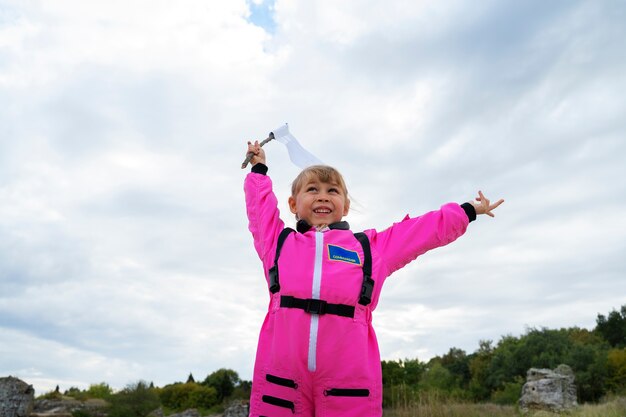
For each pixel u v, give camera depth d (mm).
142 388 29156
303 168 3494
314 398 2539
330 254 2717
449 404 16438
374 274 2740
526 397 17203
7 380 16391
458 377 38500
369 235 2947
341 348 2533
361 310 2645
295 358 2520
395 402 17406
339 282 2613
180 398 47875
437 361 51344
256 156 3449
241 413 19031
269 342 2686
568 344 37125
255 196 3184
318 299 2568
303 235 2857
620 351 32781
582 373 30500
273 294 2727
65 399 35406
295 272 2654
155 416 27984
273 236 2959
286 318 2582
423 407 15594
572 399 17234
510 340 42250
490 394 36000
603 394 29219
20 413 16172
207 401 46812
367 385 2531
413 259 2957
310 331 2525
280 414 2527
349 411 2479
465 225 2963
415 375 27672
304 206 3098
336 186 3156
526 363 36281
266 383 2578
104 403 32219
